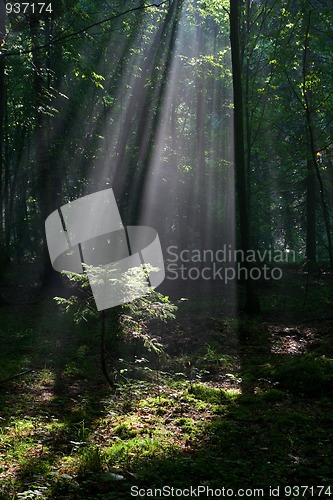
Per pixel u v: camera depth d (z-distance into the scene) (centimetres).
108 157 2453
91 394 954
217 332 1388
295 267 2902
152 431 736
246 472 595
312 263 2470
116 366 1114
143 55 2477
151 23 2441
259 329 1452
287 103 2273
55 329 1450
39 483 554
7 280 2469
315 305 1784
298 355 1205
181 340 1309
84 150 2353
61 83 2236
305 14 1795
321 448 677
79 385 1012
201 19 2808
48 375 1059
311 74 1842
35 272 2884
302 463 624
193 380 1021
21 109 2303
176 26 2380
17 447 665
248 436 729
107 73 2325
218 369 1116
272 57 1939
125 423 764
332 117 2189
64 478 568
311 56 2464
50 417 812
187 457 640
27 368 1102
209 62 2553
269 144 2369
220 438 709
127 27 2203
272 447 680
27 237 3669
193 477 585
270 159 2731
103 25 2128
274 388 971
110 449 655
